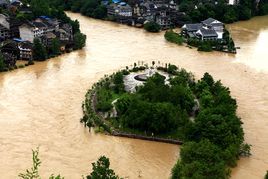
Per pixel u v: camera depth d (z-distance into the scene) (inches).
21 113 4635.8
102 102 4699.8
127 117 4315.9
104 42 7652.6
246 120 4557.1
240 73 6146.7
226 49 7327.8
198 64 6530.5
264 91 5442.9
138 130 4259.4
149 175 3499.0
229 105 4360.2
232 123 3949.3
